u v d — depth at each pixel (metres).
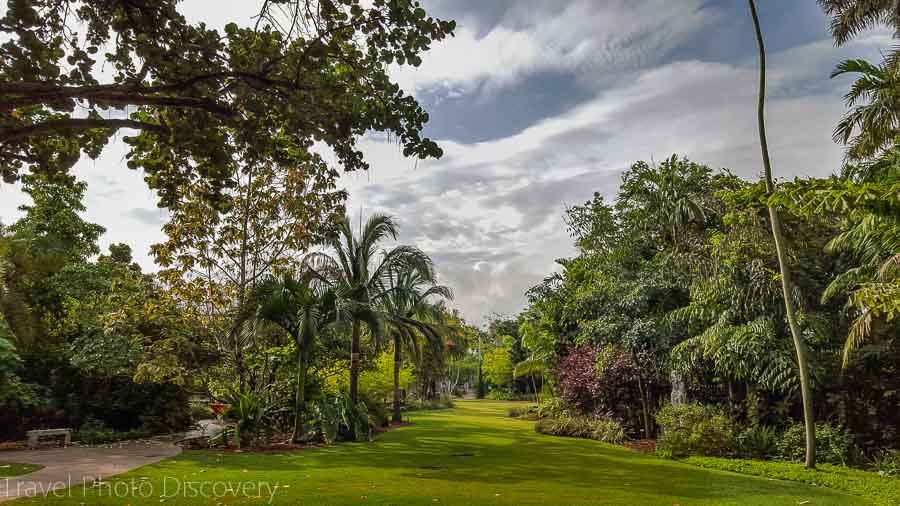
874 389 11.67
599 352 17.00
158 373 14.82
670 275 15.62
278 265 16.69
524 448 13.30
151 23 5.30
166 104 5.01
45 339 15.97
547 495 7.06
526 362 27.27
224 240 16.41
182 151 5.95
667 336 15.03
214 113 5.38
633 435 16.25
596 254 18.03
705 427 11.89
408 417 26.73
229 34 5.66
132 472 8.77
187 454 11.59
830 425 11.65
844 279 10.65
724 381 14.77
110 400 16.05
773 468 9.66
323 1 5.43
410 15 5.31
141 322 16.33
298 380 14.27
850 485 8.09
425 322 23.09
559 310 21.64
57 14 5.33
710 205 15.62
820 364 11.78
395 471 9.17
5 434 14.63
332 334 18.42
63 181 6.14
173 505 6.13
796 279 12.70
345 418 14.77
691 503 6.77
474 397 59.25
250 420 13.45
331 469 9.37
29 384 14.28
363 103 5.75
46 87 4.40
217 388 17.81
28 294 15.88
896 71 9.47
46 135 5.76
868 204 7.68
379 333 16.02
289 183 16.42
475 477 8.61
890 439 11.16
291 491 7.07
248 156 6.05
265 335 15.73
